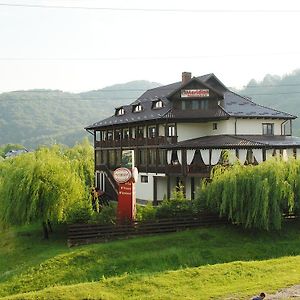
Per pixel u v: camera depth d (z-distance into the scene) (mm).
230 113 45594
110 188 52344
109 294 18844
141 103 53875
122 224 30359
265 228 30281
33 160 32500
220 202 31906
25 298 18719
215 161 42219
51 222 32938
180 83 54750
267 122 47469
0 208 32906
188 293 18250
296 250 28781
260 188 30406
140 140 50438
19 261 28312
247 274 20797
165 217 31781
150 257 26672
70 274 24906
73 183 32031
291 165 32281
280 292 17672
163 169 46094
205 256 27359
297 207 32000
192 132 47188
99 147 60281
